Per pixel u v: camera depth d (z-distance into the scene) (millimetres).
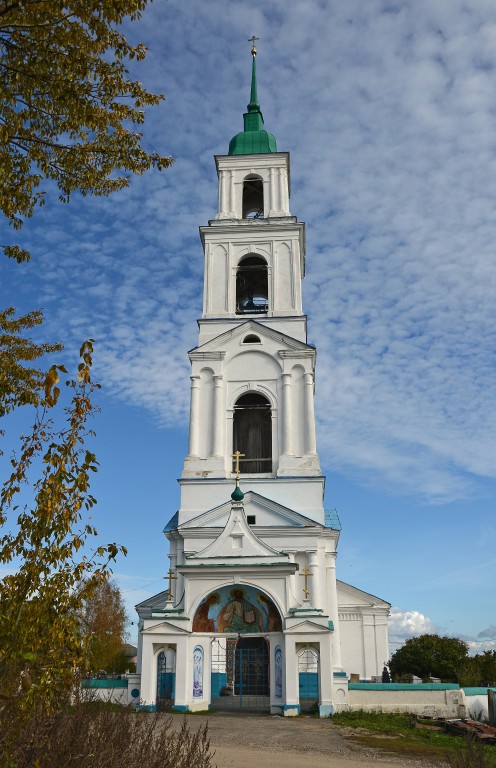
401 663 49906
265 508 34000
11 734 7707
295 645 27609
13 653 7953
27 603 8289
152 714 24641
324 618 28000
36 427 9094
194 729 21828
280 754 17953
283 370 37094
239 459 36469
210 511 33781
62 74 12750
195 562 29438
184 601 29094
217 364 37531
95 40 12633
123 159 14055
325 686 27094
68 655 8289
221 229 40438
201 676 28969
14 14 11828
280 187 41719
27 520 8484
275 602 28531
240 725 23641
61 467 8609
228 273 39625
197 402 37000
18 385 16547
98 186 14305
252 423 37406
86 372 9062
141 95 13594
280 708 27297
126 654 63562
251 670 31875
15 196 13805
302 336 37969
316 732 22516
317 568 32906
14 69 12328
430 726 26031
